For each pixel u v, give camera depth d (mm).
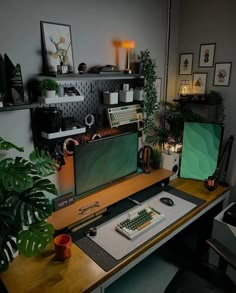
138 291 2078
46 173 1543
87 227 1802
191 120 2498
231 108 2457
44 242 1322
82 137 2037
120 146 2133
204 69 2568
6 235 1292
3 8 1494
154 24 2422
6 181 1232
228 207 2219
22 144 1671
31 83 1690
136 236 1692
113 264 1471
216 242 1622
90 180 1983
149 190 2328
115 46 2150
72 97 1725
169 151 2584
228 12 2303
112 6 2047
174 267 2326
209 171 2488
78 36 1886
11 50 1574
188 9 2566
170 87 2779
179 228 1885
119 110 2205
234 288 1516
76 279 1372
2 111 1514
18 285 1338
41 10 1653
